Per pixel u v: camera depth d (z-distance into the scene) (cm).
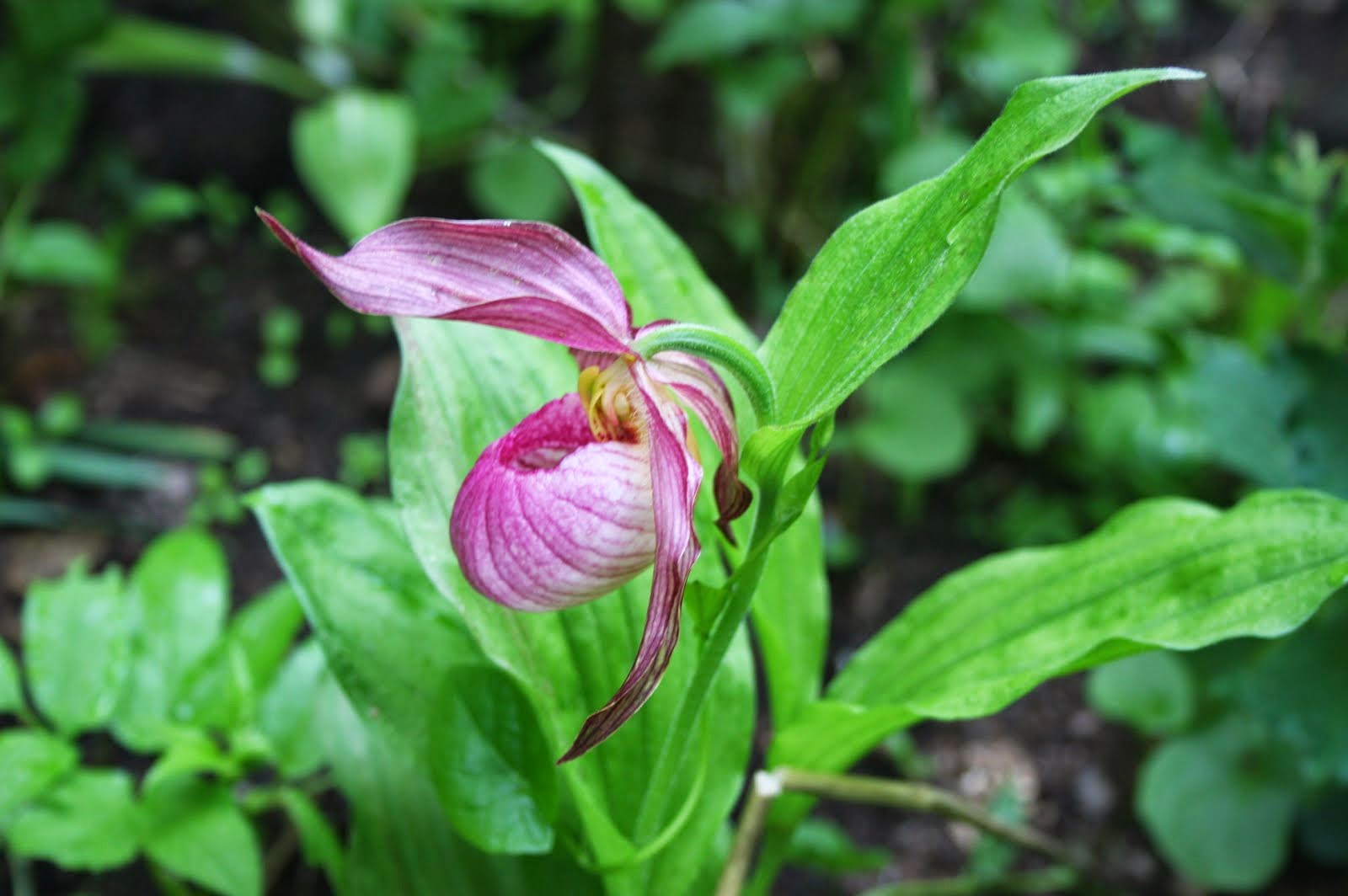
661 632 49
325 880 69
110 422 96
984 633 57
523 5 113
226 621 80
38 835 57
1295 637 66
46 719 72
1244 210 71
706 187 119
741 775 58
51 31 104
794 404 51
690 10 101
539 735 55
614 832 54
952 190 49
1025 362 90
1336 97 117
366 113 102
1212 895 71
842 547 92
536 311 49
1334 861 71
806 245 112
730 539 53
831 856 67
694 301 59
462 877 58
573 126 124
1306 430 68
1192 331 95
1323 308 85
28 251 96
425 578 58
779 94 104
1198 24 127
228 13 126
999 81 105
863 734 57
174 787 59
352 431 98
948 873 73
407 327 56
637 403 50
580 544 49
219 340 105
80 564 63
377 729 56
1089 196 85
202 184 119
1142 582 54
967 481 99
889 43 104
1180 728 72
